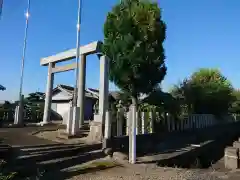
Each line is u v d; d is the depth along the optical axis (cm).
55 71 1725
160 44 1272
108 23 1309
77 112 1189
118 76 1290
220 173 837
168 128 1398
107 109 1145
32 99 2920
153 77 1288
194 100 1888
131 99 1402
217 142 1686
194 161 1167
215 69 2273
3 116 2070
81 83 1481
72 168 796
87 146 983
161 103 1402
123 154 981
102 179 693
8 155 748
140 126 1223
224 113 2281
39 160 807
